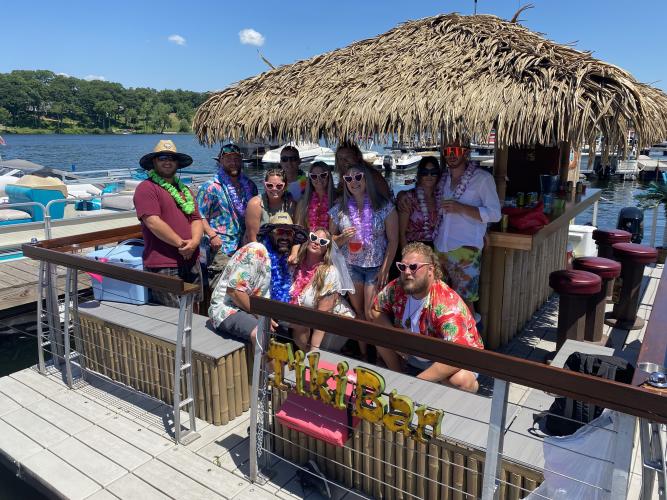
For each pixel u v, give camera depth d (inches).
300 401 112.2
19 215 378.6
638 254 195.6
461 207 143.5
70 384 161.3
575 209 210.4
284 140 159.5
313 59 178.4
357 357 153.6
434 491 102.0
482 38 147.7
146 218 155.0
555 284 157.9
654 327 93.8
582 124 110.6
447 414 104.7
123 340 156.2
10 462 128.5
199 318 160.9
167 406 149.8
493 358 79.4
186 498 111.7
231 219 185.0
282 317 105.5
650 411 66.8
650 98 129.6
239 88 180.2
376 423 98.7
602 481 83.2
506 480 93.9
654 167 1291.8
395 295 126.8
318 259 140.9
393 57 156.2
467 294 151.5
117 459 125.6
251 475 116.0
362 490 112.2
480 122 120.2
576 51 134.0
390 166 1151.6
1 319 263.9
